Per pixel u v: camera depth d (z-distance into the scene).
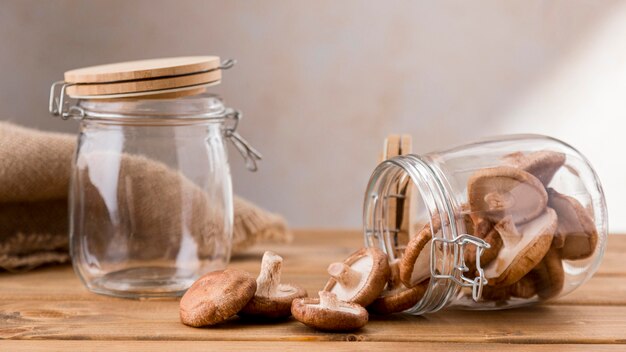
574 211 0.71
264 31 1.38
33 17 1.36
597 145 1.42
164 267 0.79
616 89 1.40
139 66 0.78
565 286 0.72
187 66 0.76
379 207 0.78
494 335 0.70
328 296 0.69
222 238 0.81
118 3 1.36
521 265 0.69
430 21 1.38
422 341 0.69
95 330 0.71
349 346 0.68
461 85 1.40
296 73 1.39
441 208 0.70
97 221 0.79
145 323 0.72
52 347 0.68
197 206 0.79
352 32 1.38
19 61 1.37
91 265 0.79
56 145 0.87
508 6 1.38
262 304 0.71
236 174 1.42
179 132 0.79
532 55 1.39
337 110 1.40
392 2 1.38
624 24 1.39
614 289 0.81
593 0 1.38
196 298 0.71
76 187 0.80
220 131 0.82
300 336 0.69
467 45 1.39
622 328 0.72
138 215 0.78
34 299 0.78
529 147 0.73
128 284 0.78
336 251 0.95
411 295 0.71
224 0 1.37
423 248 0.70
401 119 1.40
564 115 1.41
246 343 0.68
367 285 0.71
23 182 0.86
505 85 1.40
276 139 1.41
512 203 0.70
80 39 1.37
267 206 1.42
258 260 0.91
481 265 0.70
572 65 1.40
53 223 0.90
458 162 0.72
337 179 1.42
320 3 1.38
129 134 0.78
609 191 1.43
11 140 0.86
